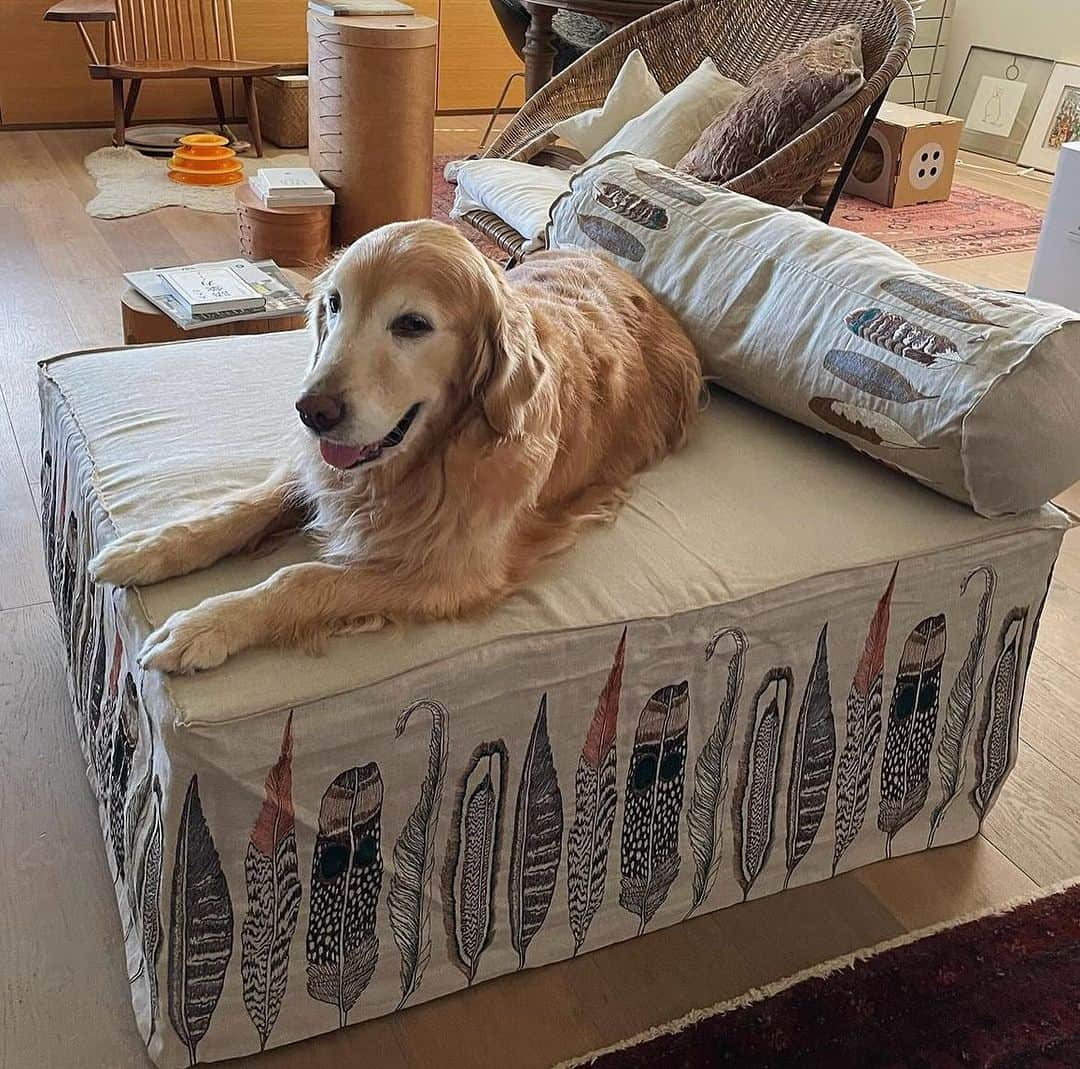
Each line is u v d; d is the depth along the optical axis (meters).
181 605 1.36
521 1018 1.49
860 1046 1.47
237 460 1.64
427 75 3.91
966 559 1.58
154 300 2.48
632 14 3.77
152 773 1.28
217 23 5.12
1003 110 6.08
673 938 1.63
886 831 1.75
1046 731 2.04
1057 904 1.70
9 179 4.45
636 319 1.78
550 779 1.43
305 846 1.29
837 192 3.14
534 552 1.46
